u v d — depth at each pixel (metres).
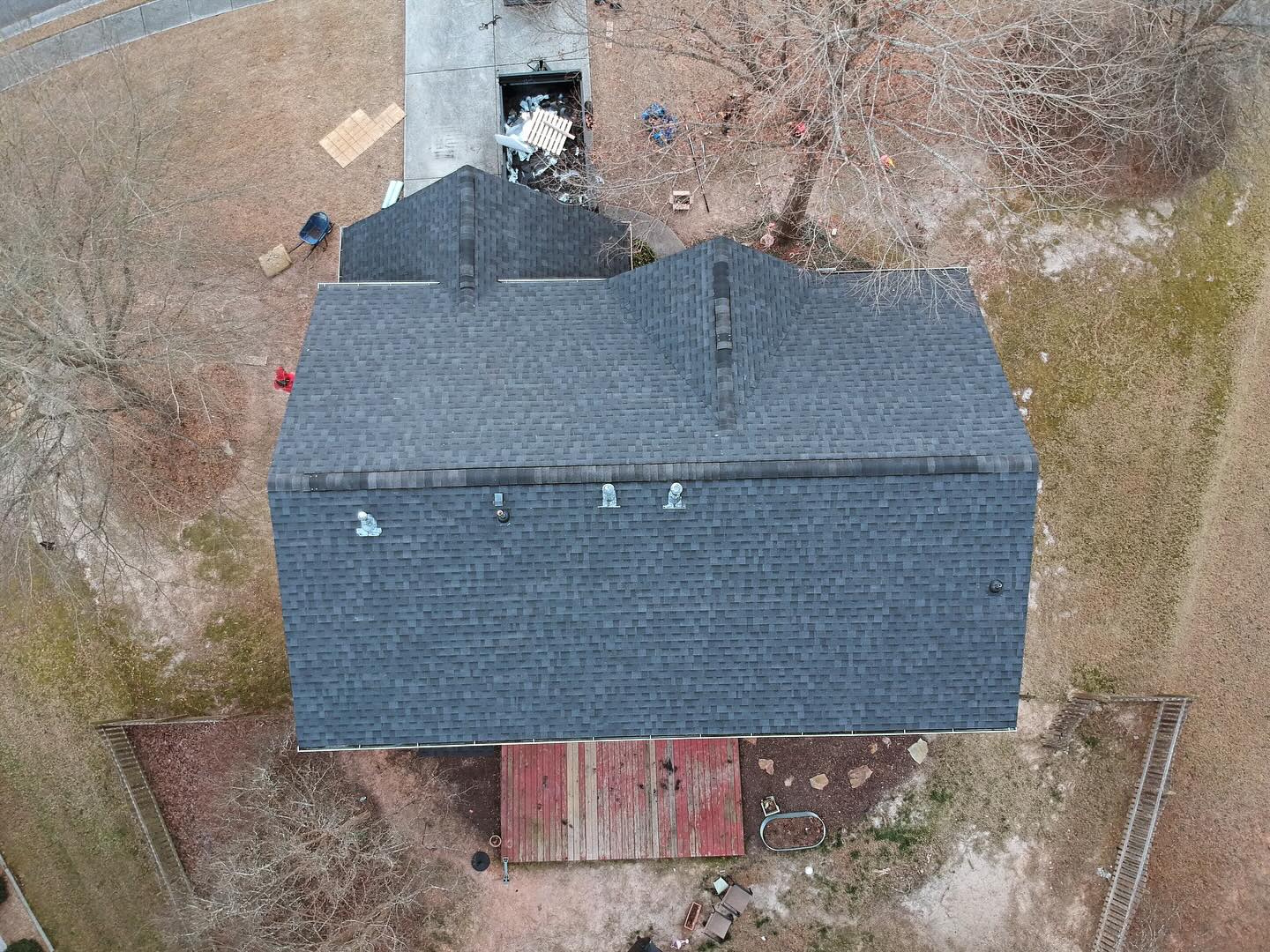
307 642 17.95
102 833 25.34
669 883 25.34
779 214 26.83
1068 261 27.33
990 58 21.33
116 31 28.38
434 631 18.03
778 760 25.56
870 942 25.25
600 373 18.77
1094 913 25.34
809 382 18.66
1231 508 26.56
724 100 27.73
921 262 27.19
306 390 18.14
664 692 18.50
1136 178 27.22
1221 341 27.12
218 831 25.20
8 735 25.62
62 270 21.73
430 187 21.17
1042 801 25.64
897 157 27.52
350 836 24.00
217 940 24.58
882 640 18.16
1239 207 27.78
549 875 25.36
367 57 28.06
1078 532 26.52
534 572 17.73
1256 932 25.28
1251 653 26.09
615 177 27.56
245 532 26.23
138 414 25.22
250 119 27.78
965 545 17.56
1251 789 25.70
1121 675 26.08
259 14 28.39
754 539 17.56
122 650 25.86
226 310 26.67
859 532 17.52
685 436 17.67
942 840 25.53
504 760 25.00
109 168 23.66
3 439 21.97
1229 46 25.02
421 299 19.77
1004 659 18.16
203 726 25.56
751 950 25.27
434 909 25.22
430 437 17.56
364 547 17.41
